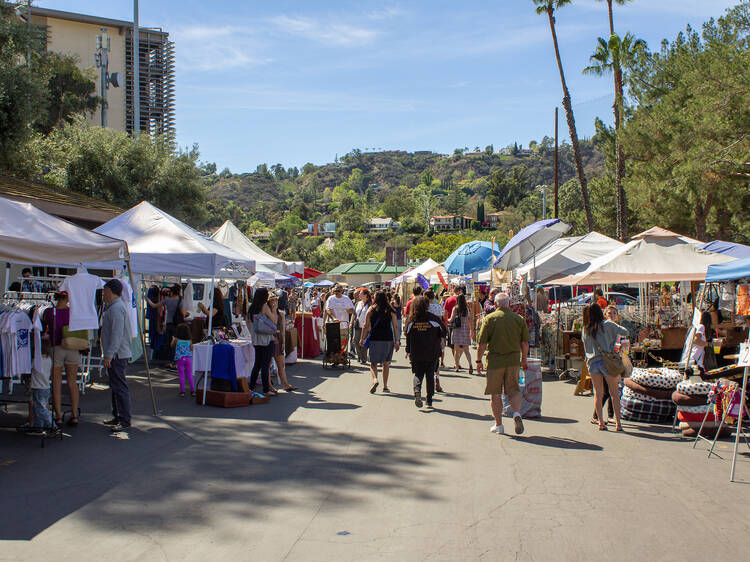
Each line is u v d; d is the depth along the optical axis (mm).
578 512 5215
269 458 6801
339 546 4457
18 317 7328
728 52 18016
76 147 24719
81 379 11266
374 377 11445
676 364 11875
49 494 5523
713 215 25938
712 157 18078
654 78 24625
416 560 4234
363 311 16406
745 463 6852
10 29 16141
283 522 4914
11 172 17328
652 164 23391
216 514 5074
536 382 9383
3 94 15617
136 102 29250
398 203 177250
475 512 5195
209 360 10023
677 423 8984
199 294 15719
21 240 7117
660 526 4906
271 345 10914
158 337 15023
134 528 4758
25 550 4332
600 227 38281
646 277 12750
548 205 136125
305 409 9742
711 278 9195
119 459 6684
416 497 5566
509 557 4289
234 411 9508
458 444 7594
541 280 14906
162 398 10570
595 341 8648
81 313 7777
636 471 6496
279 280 21438
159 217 12039
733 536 4703
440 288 31297
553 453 7223
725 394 7363
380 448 7301
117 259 8312
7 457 6723
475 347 22703
